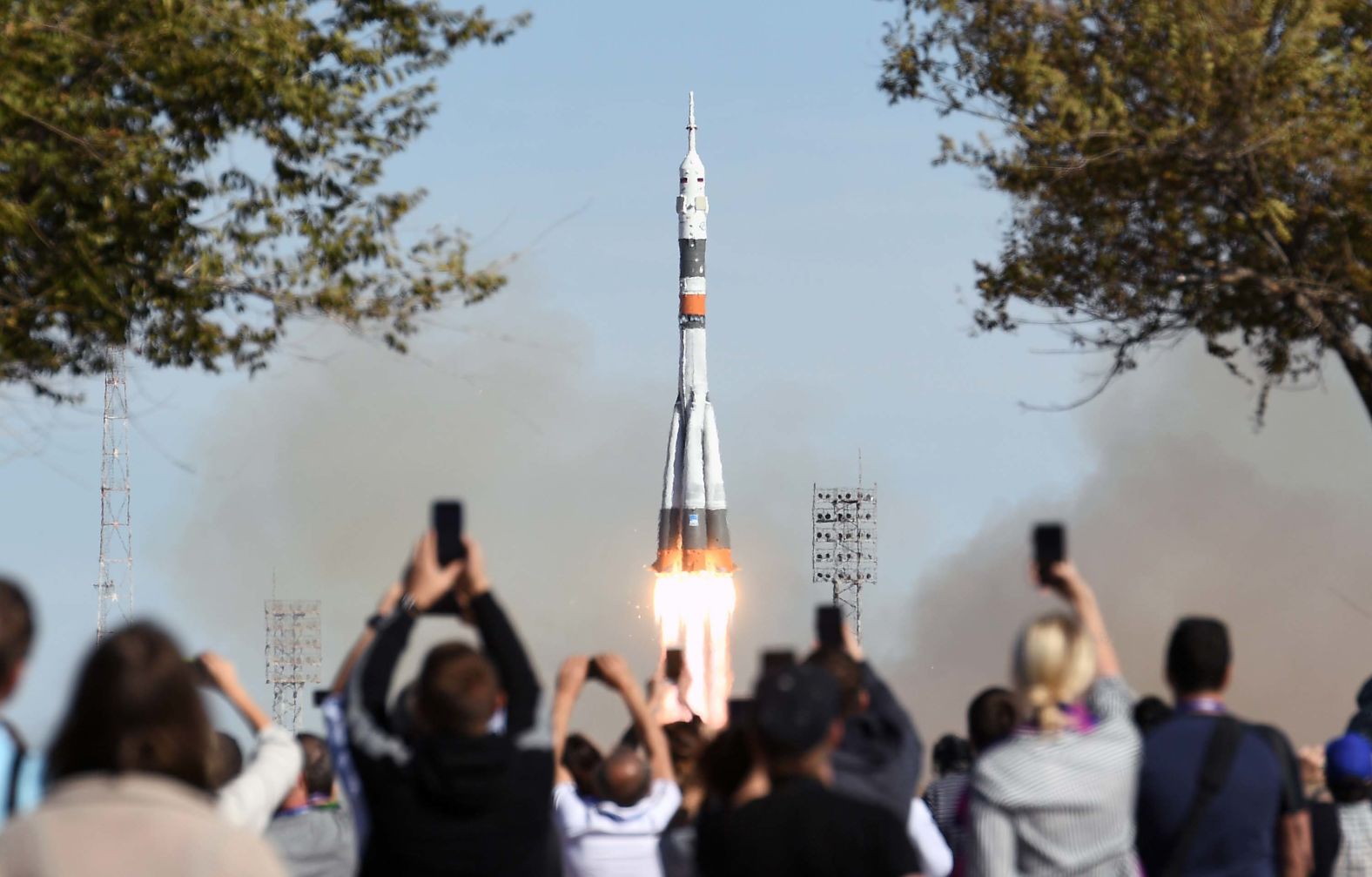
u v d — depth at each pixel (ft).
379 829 110.32
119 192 273.95
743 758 118.01
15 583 97.55
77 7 273.13
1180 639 135.95
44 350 288.71
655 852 151.43
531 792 111.86
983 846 121.80
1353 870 181.27
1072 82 297.33
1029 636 123.95
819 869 98.78
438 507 116.26
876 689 139.64
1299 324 304.91
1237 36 281.54
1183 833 130.41
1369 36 302.04
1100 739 123.34
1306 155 281.95
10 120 264.11
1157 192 293.02
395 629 114.73
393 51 302.45
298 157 295.89
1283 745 138.72
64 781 77.30
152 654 78.28
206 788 80.69
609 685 150.00
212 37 282.56
